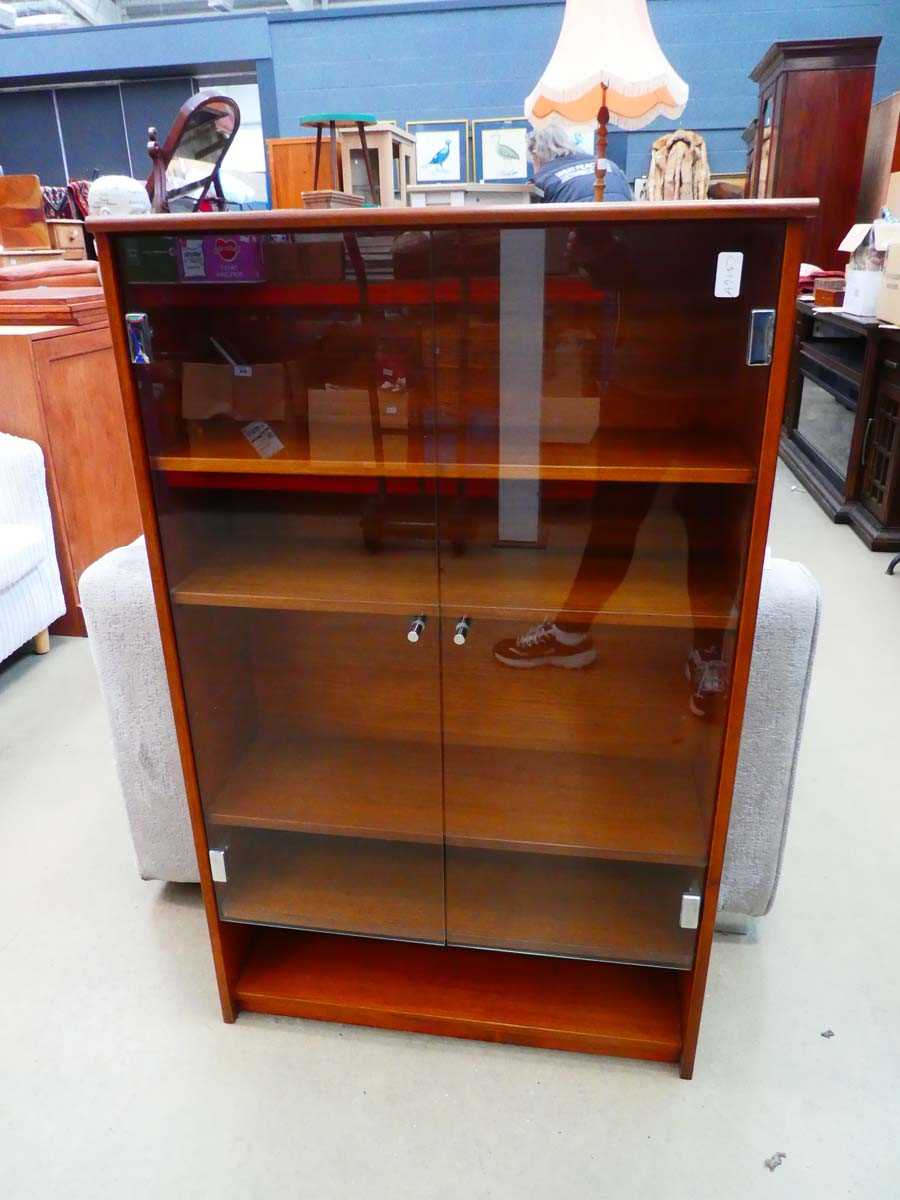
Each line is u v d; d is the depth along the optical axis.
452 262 1.22
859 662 2.73
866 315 3.72
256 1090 1.45
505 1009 1.54
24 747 2.39
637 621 1.28
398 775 1.59
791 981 1.63
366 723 1.68
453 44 5.70
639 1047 1.49
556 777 1.58
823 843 1.98
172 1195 1.29
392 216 1.07
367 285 1.25
